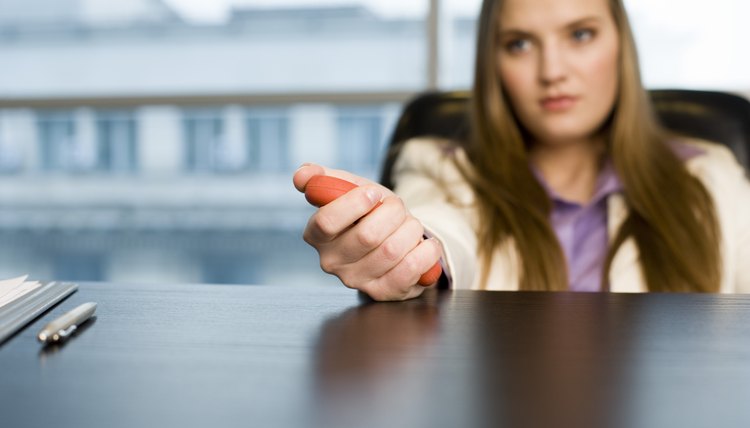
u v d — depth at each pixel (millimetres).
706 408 338
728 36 2285
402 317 527
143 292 617
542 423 318
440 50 2396
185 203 2955
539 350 436
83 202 2971
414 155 1110
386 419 322
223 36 2605
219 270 2996
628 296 615
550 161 1113
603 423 319
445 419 322
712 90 1187
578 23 986
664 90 1191
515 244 992
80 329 485
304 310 551
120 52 2650
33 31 2654
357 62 2537
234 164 2881
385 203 592
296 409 334
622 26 1032
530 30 997
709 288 987
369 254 584
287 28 2576
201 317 523
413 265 583
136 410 333
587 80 1005
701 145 1122
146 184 2941
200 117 2842
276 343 450
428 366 402
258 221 2955
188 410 333
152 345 445
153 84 2652
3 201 2961
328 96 2373
